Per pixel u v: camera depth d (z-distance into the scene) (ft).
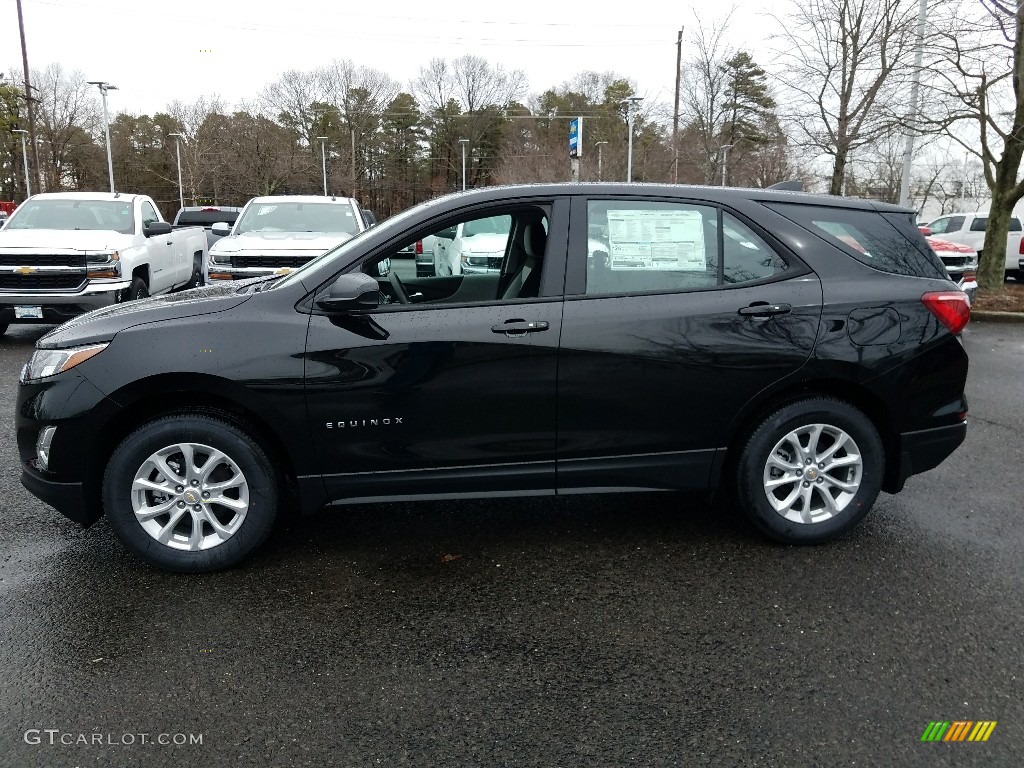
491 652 9.80
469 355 11.48
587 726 8.39
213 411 11.53
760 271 12.15
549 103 215.92
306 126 231.91
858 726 8.36
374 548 12.82
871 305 12.15
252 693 8.94
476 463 11.89
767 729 8.32
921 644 9.92
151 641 9.98
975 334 37.22
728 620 10.53
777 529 12.59
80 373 11.07
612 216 12.03
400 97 242.99
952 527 13.61
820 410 12.28
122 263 31.07
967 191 111.96
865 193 102.42
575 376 11.68
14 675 9.23
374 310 11.47
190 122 206.69
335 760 7.87
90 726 8.36
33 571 11.85
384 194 243.19
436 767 7.77
